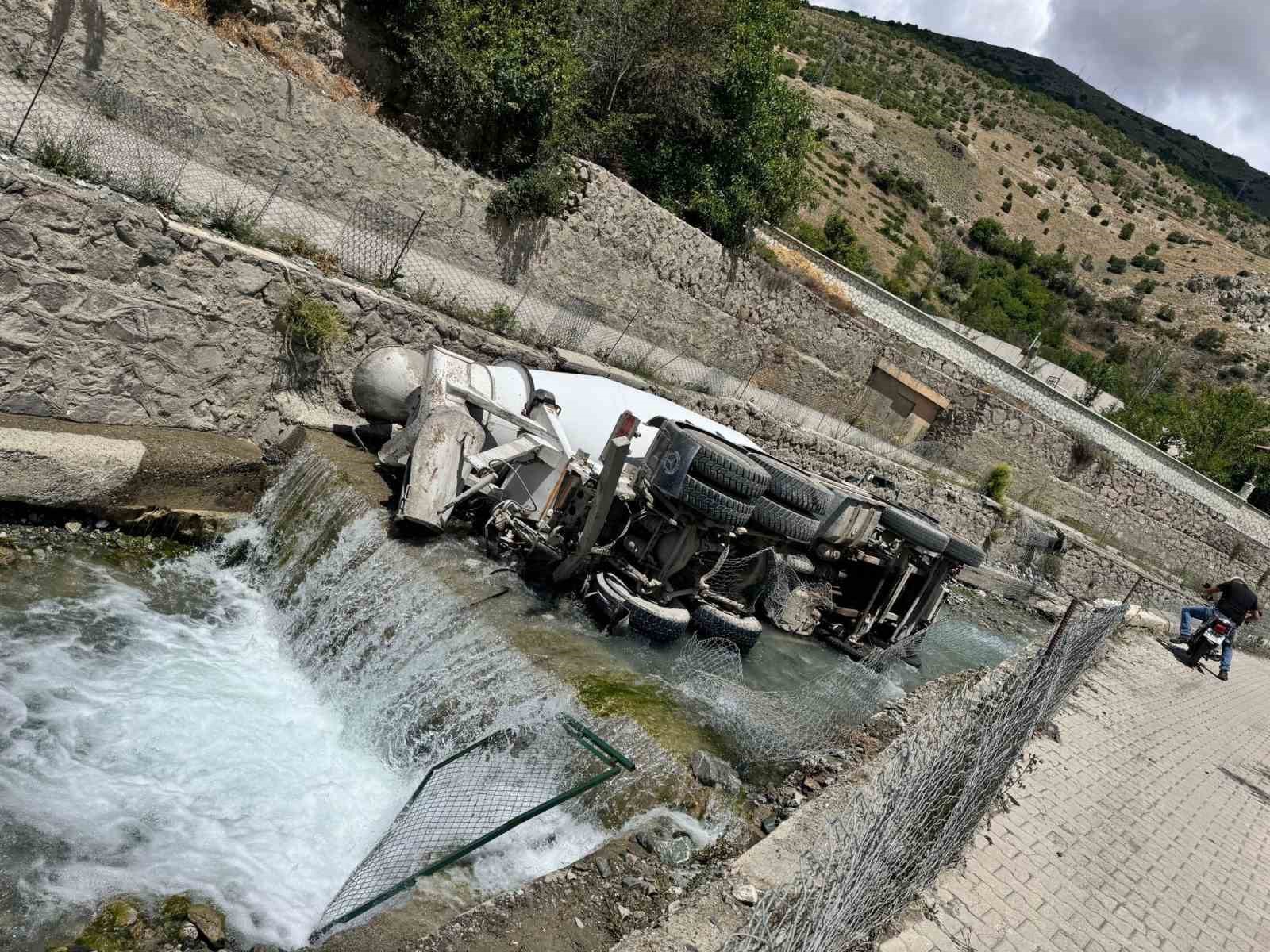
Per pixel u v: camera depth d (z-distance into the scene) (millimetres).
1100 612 11773
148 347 9289
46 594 7344
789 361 25500
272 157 12445
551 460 8859
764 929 3617
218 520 9305
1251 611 17891
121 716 6266
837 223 52781
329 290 10711
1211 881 7473
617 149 21625
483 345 12727
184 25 11172
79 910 4516
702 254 21609
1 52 9781
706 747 6531
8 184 8008
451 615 7398
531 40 16828
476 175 15500
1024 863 6520
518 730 5988
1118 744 10227
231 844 5406
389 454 9469
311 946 4109
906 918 5262
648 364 19547
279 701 7262
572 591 8555
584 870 5004
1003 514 24922
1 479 7688
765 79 23062
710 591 8523
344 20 14953
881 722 8453
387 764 6824
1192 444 45375
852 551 10578
